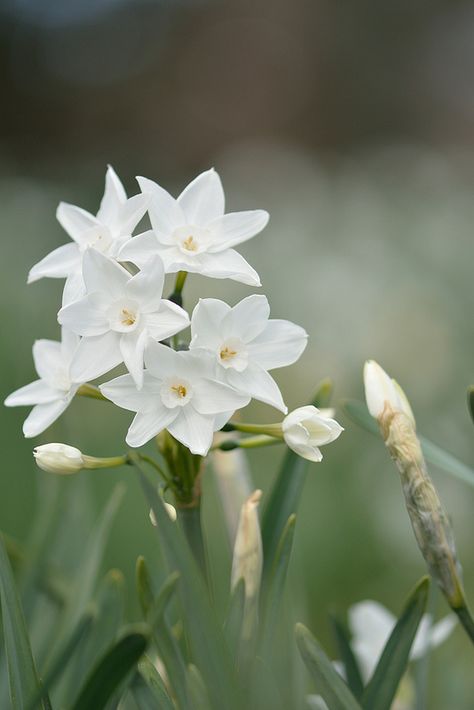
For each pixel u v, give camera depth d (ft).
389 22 18.10
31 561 1.93
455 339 5.32
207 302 1.67
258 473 4.51
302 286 6.12
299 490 1.80
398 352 5.08
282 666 1.69
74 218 1.73
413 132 17.74
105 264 1.66
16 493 3.58
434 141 17.39
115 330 1.66
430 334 5.16
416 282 6.48
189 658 1.65
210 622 1.56
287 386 4.88
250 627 1.65
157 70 17.84
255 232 1.71
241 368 1.67
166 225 1.70
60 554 2.08
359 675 1.81
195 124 17.60
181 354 1.65
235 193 10.00
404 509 4.01
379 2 18.07
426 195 9.55
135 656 1.54
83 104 17.76
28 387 1.73
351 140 18.07
